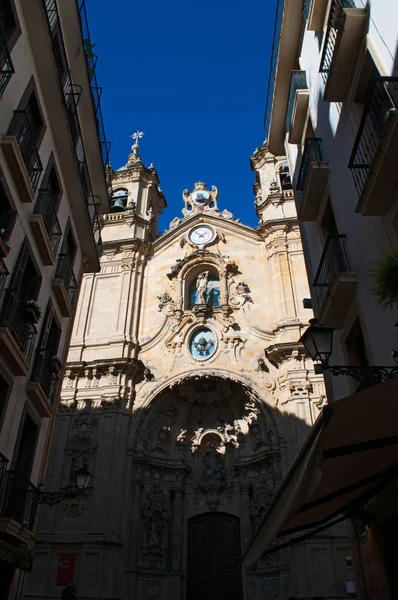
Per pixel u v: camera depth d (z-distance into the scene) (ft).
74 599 55.36
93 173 64.85
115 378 88.33
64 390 88.63
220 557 80.69
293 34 53.78
